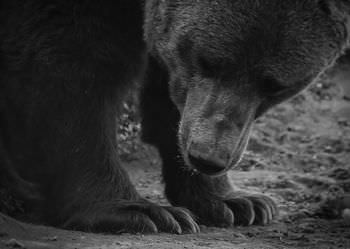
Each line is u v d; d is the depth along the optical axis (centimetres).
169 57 1003
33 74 1061
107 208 1047
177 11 964
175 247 938
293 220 1268
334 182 1612
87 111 1071
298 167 1833
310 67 937
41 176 1112
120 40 1076
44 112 1070
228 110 938
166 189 1227
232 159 946
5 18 1079
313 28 918
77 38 1051
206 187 1188
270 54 912
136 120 1742
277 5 898
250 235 1109
